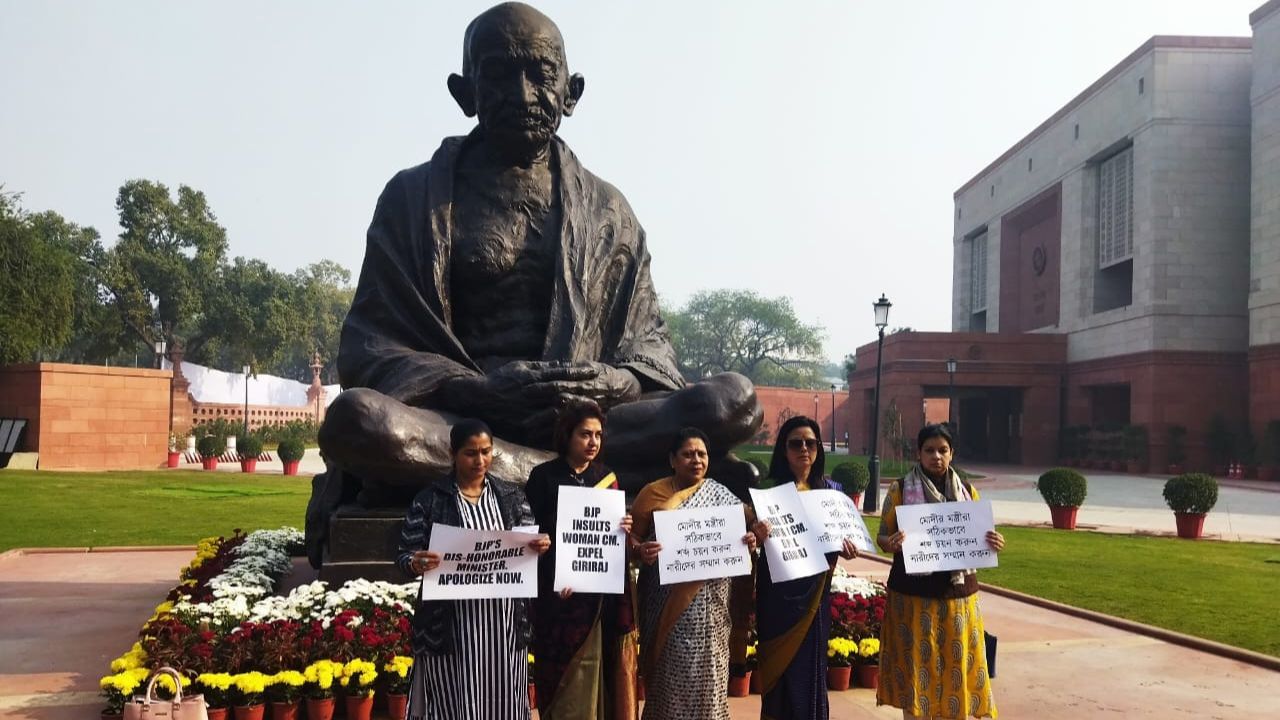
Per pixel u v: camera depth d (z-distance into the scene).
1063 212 41.97
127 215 48.31
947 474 4.91
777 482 4.66
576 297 8.02
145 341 49.69
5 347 28.56
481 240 8.01
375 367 7.59
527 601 4.01
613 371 7.62
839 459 40.38
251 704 4.95
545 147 8.41
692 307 80.12
